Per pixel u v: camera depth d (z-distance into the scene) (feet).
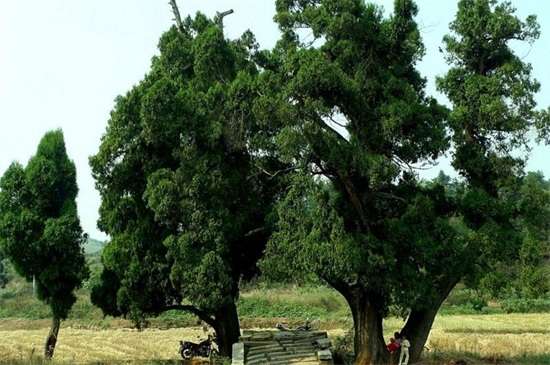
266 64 96.99
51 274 94.38
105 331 164.86
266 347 90.99
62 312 97.14
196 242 83.41
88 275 97.55
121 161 87.25
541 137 81.61
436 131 78.02
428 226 79.41
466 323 161.99
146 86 86.94
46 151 97.91
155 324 176.55
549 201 82.94
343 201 83.71
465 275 83.10
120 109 85.61
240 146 85.46
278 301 200.75
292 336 96.22
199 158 83.56
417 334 86.43
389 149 79.66
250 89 81.66
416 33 80.07
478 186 85.56
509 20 82.23
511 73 81.92
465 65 87.40
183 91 84.33
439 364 86.02
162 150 86.94
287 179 85.15
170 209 81.92
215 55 90.99
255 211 89.25
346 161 76.13
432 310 86.12
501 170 83.87
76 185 99.04
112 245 88.02
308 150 75.61
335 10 80.38
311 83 72.49
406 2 81.46
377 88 79.41
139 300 87.56
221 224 82.94
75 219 95.20
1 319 202.18
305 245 74.74
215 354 97.96
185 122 82.48
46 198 95.86
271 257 78.28
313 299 201.05
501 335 136.87
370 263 76.48
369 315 83.97
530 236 80.53
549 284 86.07
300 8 86.33
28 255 94.27
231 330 96.89
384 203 85.51
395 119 75.66
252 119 83.56
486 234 80.33
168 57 94.48
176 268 82.69
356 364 83.35
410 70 85.46
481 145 85.87
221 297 81.61
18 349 125.39
